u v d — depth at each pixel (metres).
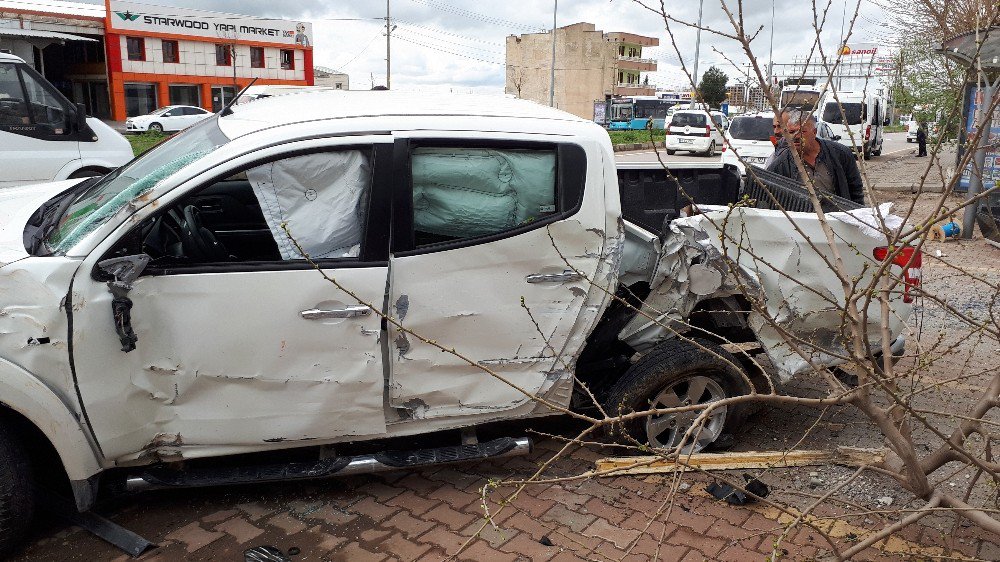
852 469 3.88
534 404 3.48
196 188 2.96
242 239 4.18
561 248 3.35
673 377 3.71
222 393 3.06
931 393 4.83
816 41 2.46
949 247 9.65
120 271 2.80
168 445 3.07
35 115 8.75
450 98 3.95
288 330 3.04
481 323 3.29
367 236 3.10
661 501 3.50
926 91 11.89
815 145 5.18
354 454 3.56
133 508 3.35
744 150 16.89
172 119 32.12
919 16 10.13
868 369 2.36
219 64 45.19
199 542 3.11
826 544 3.21
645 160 5.11
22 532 2.97
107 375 2.85
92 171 9.31
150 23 41.22
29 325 2.72
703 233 3.66
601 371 4.04
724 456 3.83
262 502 3.42
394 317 3.16
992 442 3.96
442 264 3.20
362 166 3.13
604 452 3.94
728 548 3.15
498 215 3.30
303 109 3.51
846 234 3.83
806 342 2.56
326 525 3.25
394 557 3.04
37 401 2.74
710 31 2.37
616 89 71.38
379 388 3.18
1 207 3.69
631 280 3.95
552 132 3.35
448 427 3.41
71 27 38.34
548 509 3.41
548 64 70.12
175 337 2.95
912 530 3.33
